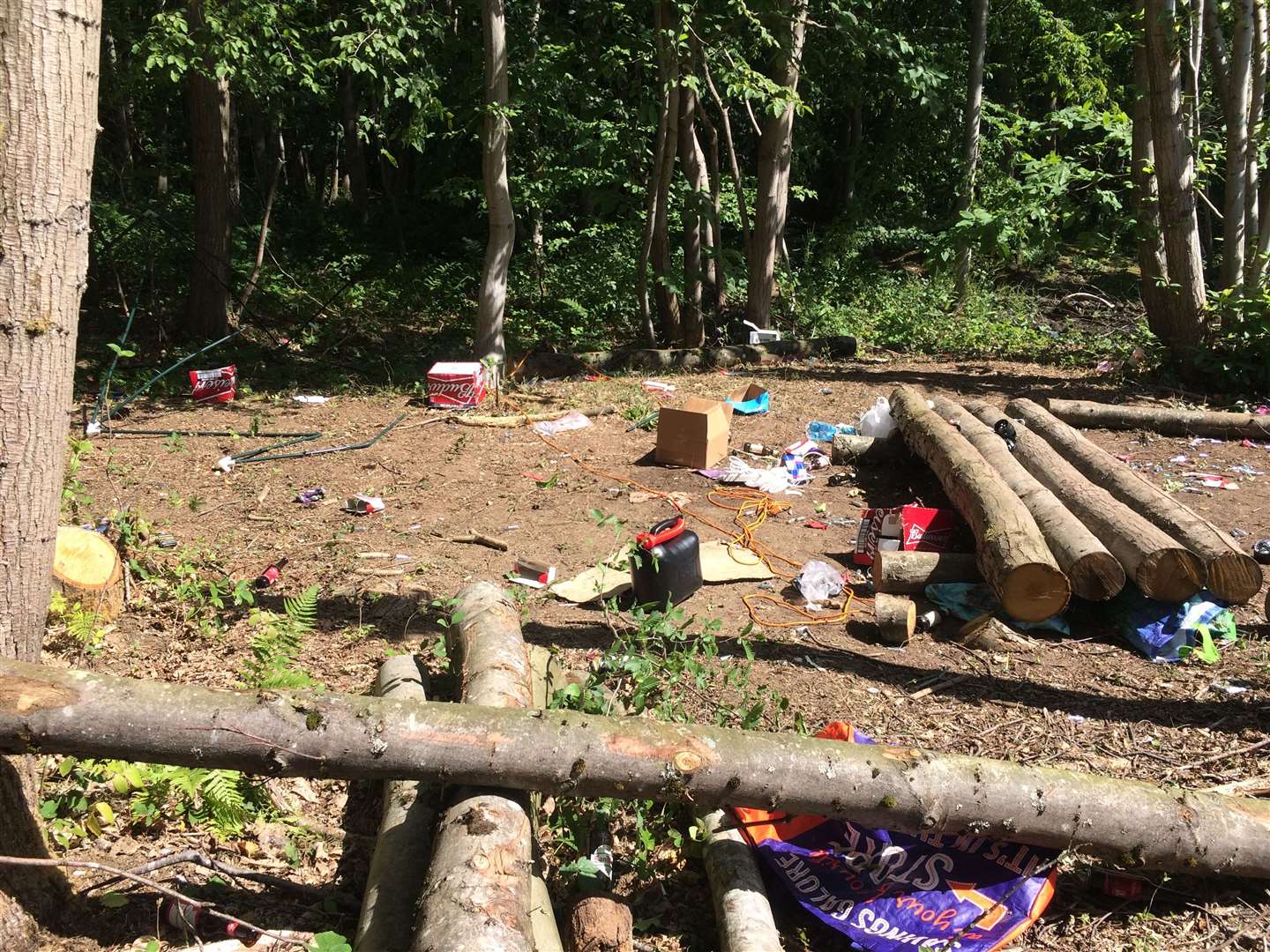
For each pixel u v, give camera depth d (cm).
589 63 1513
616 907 293
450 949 237
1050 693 463
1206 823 309
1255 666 483
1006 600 514
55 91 255
